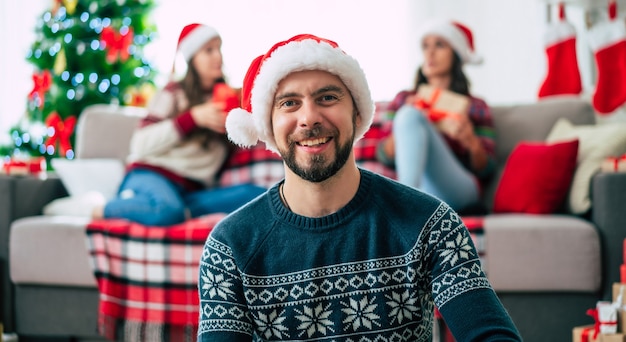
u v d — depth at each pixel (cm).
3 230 276
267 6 484
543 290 237
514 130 300
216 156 299
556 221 241
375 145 301
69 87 403
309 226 125
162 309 250
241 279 127
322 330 124
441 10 471
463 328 115
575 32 355
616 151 263
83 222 265
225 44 485
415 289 122
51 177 300
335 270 124
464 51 304
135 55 415
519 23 451
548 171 265
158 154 291
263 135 131
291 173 125
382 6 477
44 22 412
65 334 268
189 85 296
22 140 405
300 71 122
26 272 268
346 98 124
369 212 125
